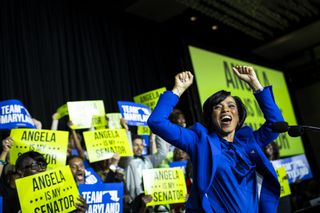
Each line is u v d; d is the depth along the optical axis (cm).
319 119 896
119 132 317
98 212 254
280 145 646
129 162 338
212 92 584
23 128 288
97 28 526
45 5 471
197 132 157
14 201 250
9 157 292
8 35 423
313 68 866
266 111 167
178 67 608
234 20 652
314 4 676
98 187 258
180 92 162
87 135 306
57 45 466
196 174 149
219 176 148
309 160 711
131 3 549
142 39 589
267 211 150
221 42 736
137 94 548
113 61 529
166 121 152
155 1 560
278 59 876
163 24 626
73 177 253
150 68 584
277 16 675
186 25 652
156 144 363
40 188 226
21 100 411
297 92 929
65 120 426
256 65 710
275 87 730
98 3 534
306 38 783
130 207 297
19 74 419
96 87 492
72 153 336
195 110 550
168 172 302
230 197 146
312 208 255
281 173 346
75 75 479
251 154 155
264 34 733
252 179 154
